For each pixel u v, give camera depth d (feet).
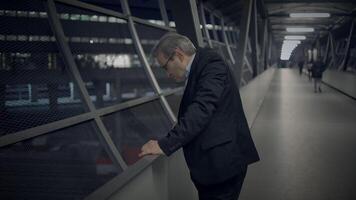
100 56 12.86
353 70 69.05
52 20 10.19
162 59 7.32
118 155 10.39
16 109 8.40
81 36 11.85
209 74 6.89
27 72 9.08
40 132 8.04
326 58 105.19
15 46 8.98
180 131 6.59
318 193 15.61
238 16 57.67
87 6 12.14
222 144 7.14
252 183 16.99
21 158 7.74
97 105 12.30
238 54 34.91
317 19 88.48
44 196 8.19
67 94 9.91
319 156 21.54
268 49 105.40
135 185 6.30
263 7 59.98
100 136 10.30
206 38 37.96
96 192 5.50
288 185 16.65
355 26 70.03
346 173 18.28
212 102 6.69
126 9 16.15
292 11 70.79
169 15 29.04
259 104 43.32
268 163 20.20
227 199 7.68
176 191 9.48
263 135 27.71
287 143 25.02
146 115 14.28
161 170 7.97
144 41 18.26
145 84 15.57
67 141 9.06
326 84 81.56
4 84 8.44
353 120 34.24
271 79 94.63
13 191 7.55
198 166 7.31
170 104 17.04
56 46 10.13
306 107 43.96
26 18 9.43
